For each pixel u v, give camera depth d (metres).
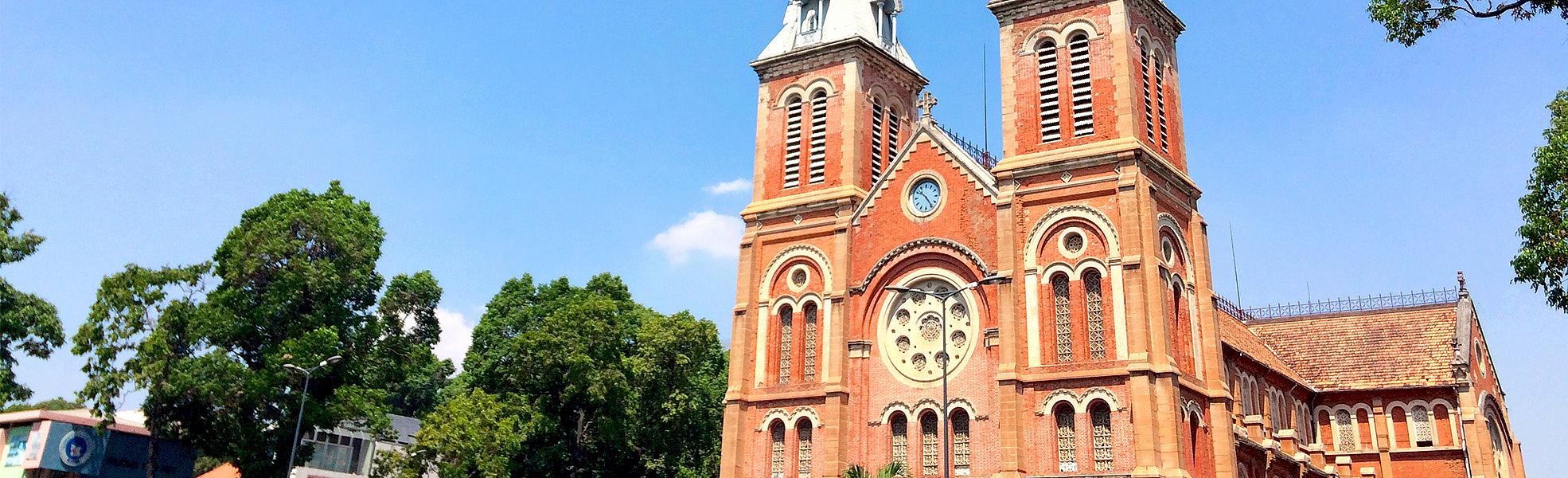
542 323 74.62
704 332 73.69
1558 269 30.11
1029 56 54.19
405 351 66.69
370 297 66.25
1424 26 27.22
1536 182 31.05
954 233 53.06
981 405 49.97
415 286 68.00
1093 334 48.47
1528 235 30.61
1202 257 52.62
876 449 52.06
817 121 60.34
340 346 61.97
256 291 62.69
